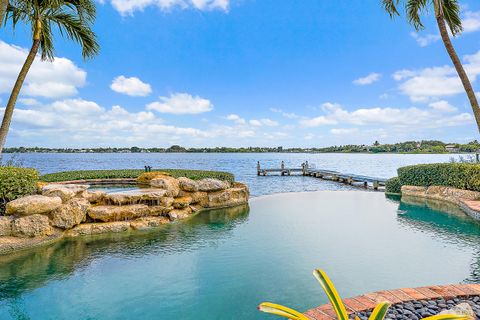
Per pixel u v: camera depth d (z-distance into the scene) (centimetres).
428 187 1395
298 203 1302
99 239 734
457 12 1040
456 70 942
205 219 977
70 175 1698
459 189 1200
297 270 531
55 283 481
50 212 739
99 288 463
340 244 685
